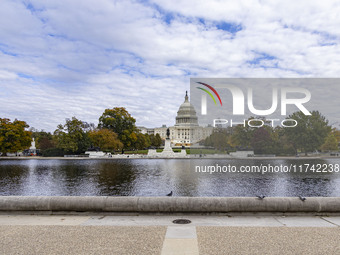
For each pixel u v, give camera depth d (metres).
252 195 16.72
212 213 10.49
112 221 9.79
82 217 10.33
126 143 103.12
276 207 10.36
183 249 7.30
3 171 41.84
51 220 9.94
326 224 9.47
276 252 7.13
